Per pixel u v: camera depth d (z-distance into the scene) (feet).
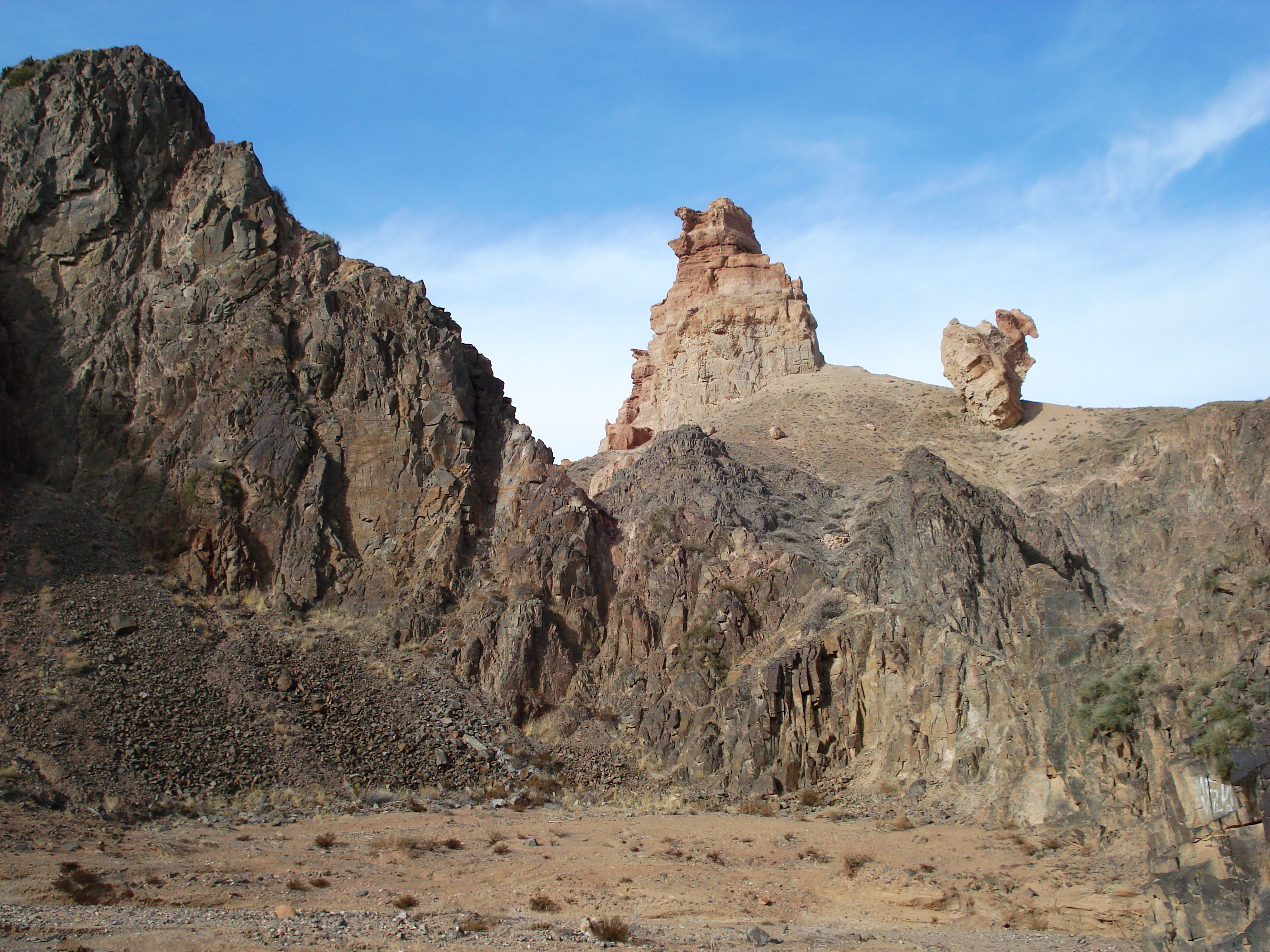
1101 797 130.93
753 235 403.54
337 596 192.44
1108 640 145.18
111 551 183.01
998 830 136.67
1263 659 101.19
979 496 202.39
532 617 187.73
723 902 112.47
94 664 156.56
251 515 194.70
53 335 210.18
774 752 167.63
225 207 224.33
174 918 94.79
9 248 216.54
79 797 131.95
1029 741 146.61
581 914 107.14
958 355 282.15
